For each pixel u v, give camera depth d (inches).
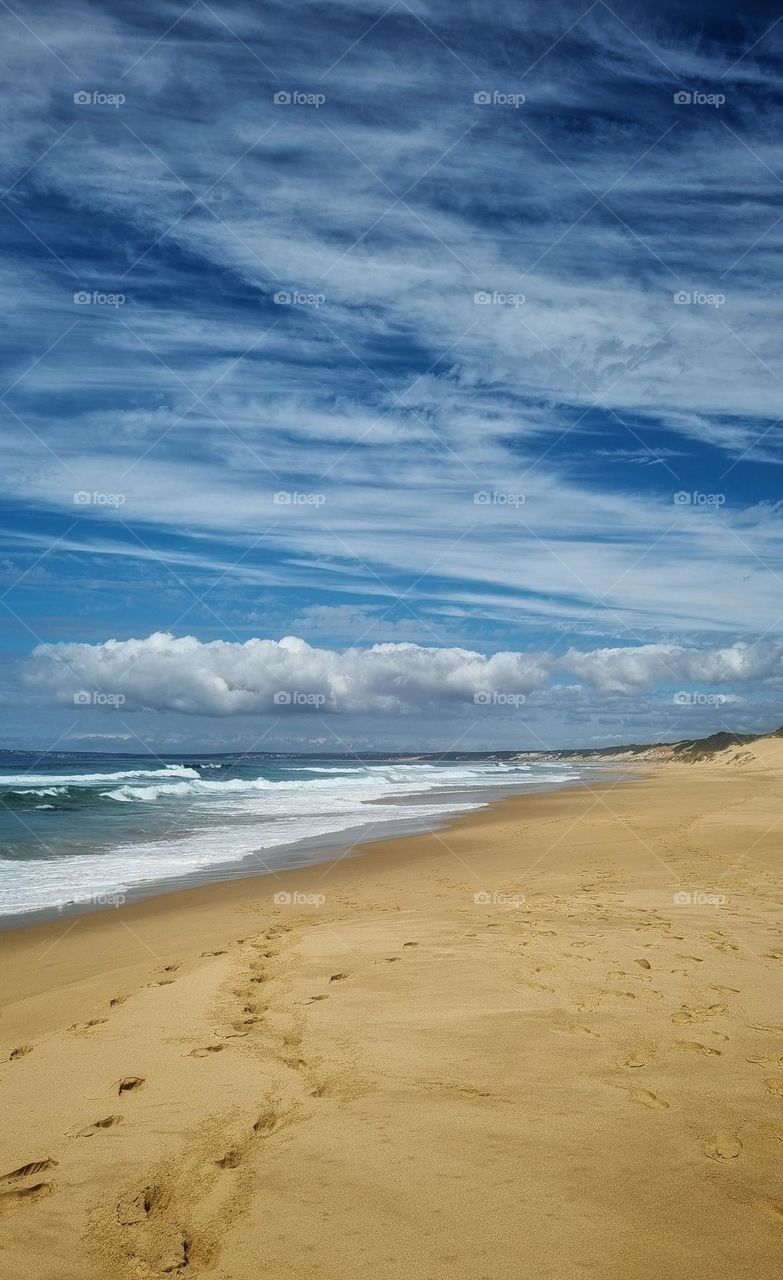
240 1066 160.9
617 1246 99.3
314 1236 103.6
